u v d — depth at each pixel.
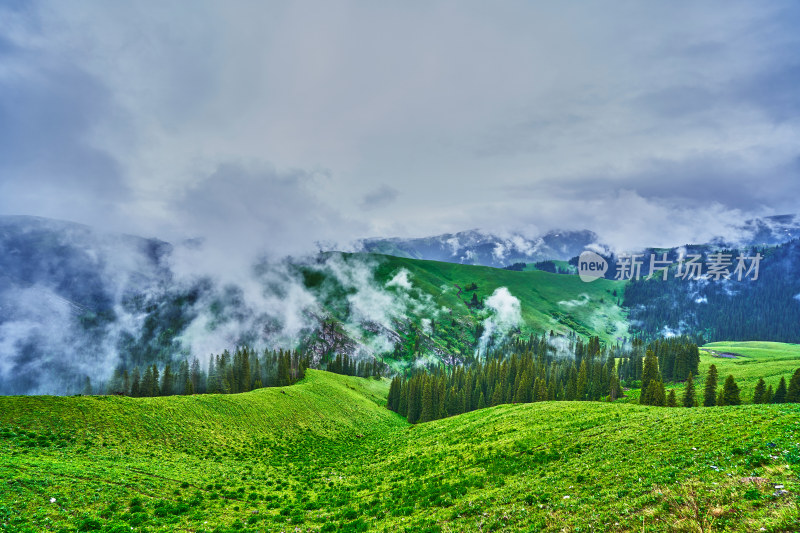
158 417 53.59
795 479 17.69
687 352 146.88
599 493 22.41
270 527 28.34
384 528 25.80
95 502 28.66
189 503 31.58
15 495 26.70
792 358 159.50
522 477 30.22
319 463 53.94
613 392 130.88
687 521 16.41
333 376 158.38
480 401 123.56
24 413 43.22
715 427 29.39
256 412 70.50
